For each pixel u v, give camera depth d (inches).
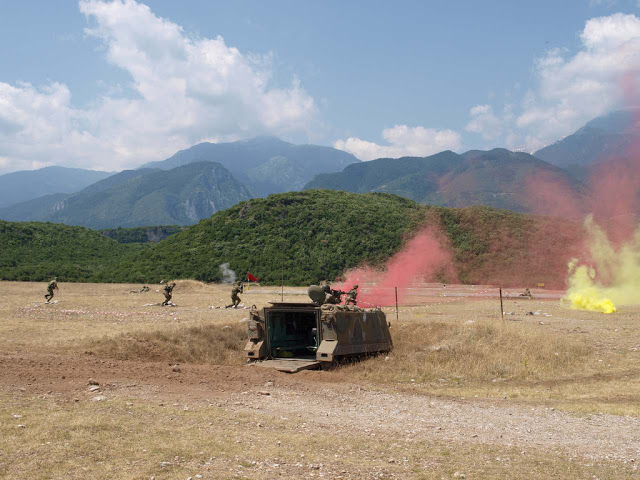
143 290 2165.4
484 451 352.2
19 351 708.7
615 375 660.7
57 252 3735.2
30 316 1239.5
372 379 645.3
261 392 517.3
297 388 550.0
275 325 779.4
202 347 815.7
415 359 752.3
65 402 420.8
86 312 1349.7
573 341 848.3
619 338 895.7
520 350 771.4
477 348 785.6
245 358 764.0
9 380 489.7
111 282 2888.8
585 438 390.9
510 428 418.0
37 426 343.9
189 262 3011.8
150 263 3107.8
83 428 345.4
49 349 741.3
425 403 506.0
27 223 4092.0
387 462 320.5
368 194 3971.5
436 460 328.2
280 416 430.0
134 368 589.0
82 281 2965.1
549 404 510.0
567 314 1273.4
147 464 289.0
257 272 2866.6
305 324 827.4
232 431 368.2
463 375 675.4
